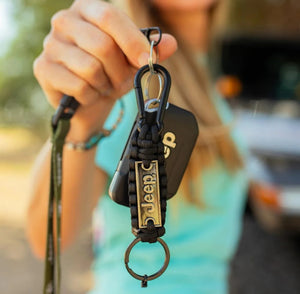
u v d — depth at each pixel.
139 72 0.36
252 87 2.29
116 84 0.41
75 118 0.46
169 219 0.61
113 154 0.57
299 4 4.84
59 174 0.45
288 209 1.75
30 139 4.99
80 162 0.49
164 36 0.39
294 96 2.24
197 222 0.62
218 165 0.66
